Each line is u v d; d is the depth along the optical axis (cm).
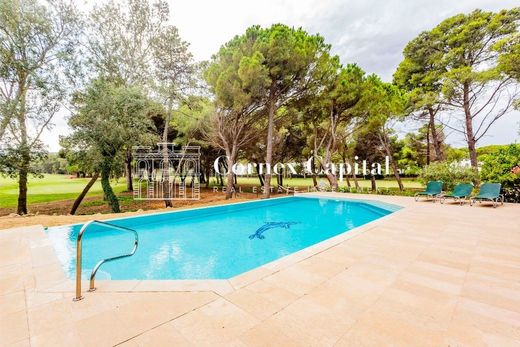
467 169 1109
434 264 315
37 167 1041
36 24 921
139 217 709
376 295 238
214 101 1290
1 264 338
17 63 896
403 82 1667
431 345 167
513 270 294
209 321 199
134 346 169
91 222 246
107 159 1078
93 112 980
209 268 457
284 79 1197
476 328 185
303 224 792
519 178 841
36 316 210
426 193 923
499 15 1202
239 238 643
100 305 226
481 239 424
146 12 1230
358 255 350
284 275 286
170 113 1369
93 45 1111
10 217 789
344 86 1235
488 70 1142
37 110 983
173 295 242
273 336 179
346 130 1642
